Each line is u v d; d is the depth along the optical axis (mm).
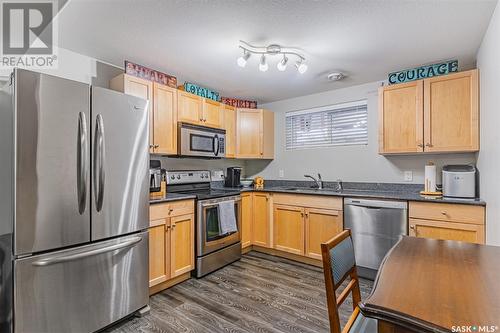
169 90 2908
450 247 1331
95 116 1829
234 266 3146
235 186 3994
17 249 1498
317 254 3094
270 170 4336
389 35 2160
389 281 947
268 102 4348
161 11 1850
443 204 2371
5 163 1582
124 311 1991
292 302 2287
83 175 1747
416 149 2713
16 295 1497
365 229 2746
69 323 1696
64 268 1680
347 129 3590
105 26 2047
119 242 1966
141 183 2133
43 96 1591
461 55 2531
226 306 2225
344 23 1985
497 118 1755
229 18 1933
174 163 3480
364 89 3418
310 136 3939
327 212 3020
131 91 2551
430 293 852
